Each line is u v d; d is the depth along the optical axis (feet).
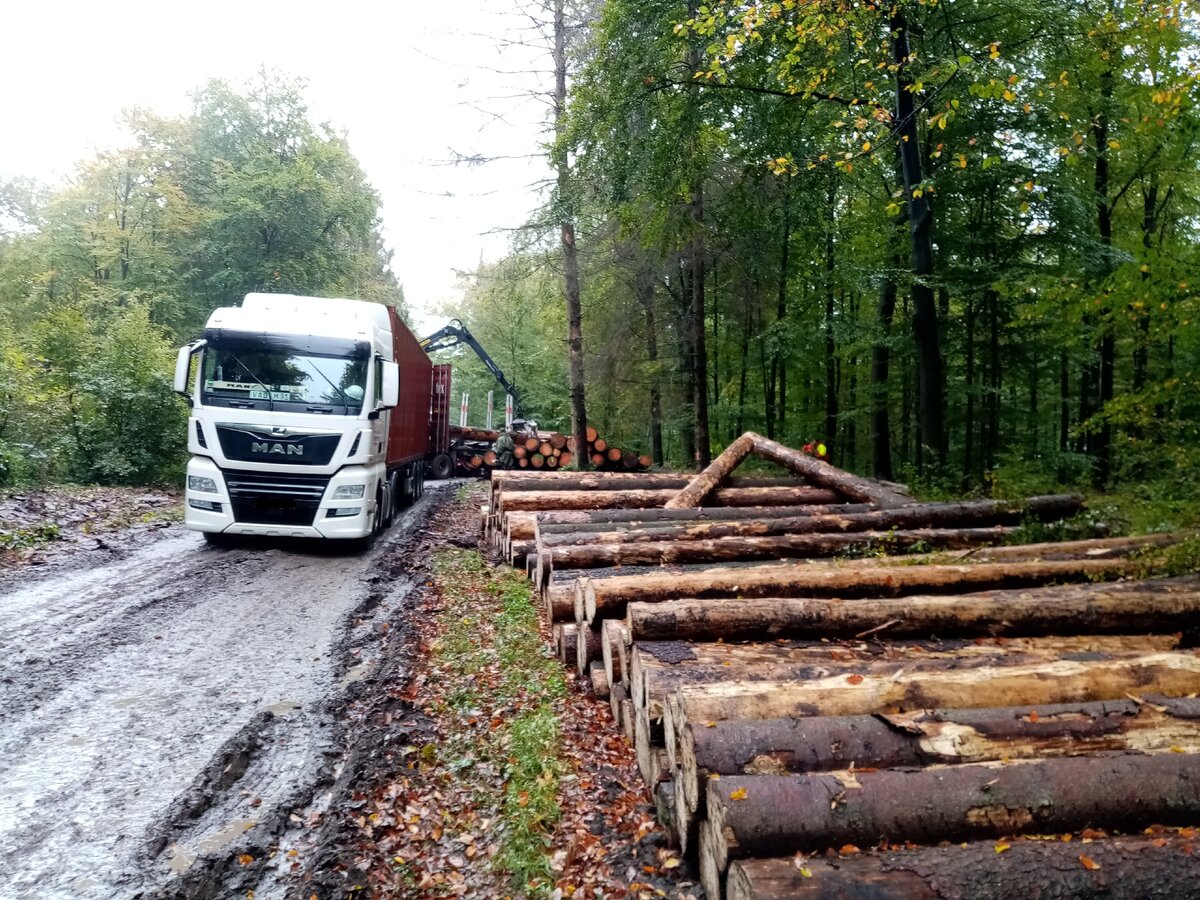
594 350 71.05
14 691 16.92
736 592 16.37
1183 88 24.67
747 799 8.69
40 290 92.02
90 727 15.47
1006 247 46.01
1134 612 14.58
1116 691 10.85
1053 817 8.46
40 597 24.34
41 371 49.73
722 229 50.62
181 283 98.94
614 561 21.57
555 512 29.30
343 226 113.50
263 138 108.68
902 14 33.22
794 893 7.70
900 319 59.82
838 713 10.61
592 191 47.16
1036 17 35.29
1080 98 39.14
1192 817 8.41
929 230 38.99
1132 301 25.61
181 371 31.53
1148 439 27.96
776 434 69.97
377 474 36.88
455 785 13.62
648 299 66.03
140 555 31.58
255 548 34.04
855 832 8.46
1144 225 50.60
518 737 14.88
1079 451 63.05
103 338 55.06
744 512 28.27
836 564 19.44
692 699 10.53
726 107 39.40
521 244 51.16
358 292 119.44
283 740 15.26
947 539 24.13
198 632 21.77
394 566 31.45
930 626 14.42
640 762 13.35
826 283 54.75
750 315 63.31
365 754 14.49
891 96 36.50
